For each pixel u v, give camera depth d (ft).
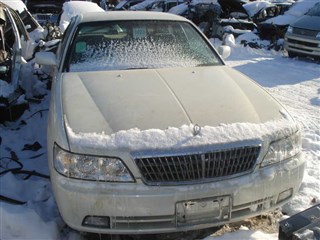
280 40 40.37
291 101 22.70
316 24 34.88
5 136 15.71
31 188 11.87
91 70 12.21
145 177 8.22
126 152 8.22
